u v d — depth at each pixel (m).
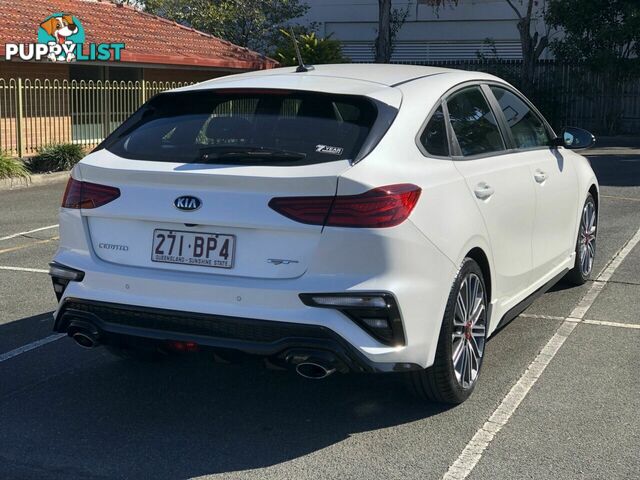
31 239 9.41
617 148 20.97
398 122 4.26
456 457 3.98
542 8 26.53
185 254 4.06
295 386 4.95
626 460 3.93
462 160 4.67
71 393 4.84
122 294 4.16
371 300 3.81
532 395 4.73
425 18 30.50
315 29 30.92
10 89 15.86
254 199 3.92
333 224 3.82
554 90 24.73
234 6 27.69
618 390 4.80
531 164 5.53
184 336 4.04
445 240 4.18
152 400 4.75
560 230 6.12
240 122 4.39
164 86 19.66
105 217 4.25
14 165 14.54
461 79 5.07
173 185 4.08
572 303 6.60
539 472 3.82
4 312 6.44
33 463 3.96
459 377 4.50
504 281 5.05
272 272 3.91
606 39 22.88
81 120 17.95
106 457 4.02
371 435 4.24
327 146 4.08
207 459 4.00
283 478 3.79
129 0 28.59
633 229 9.63
